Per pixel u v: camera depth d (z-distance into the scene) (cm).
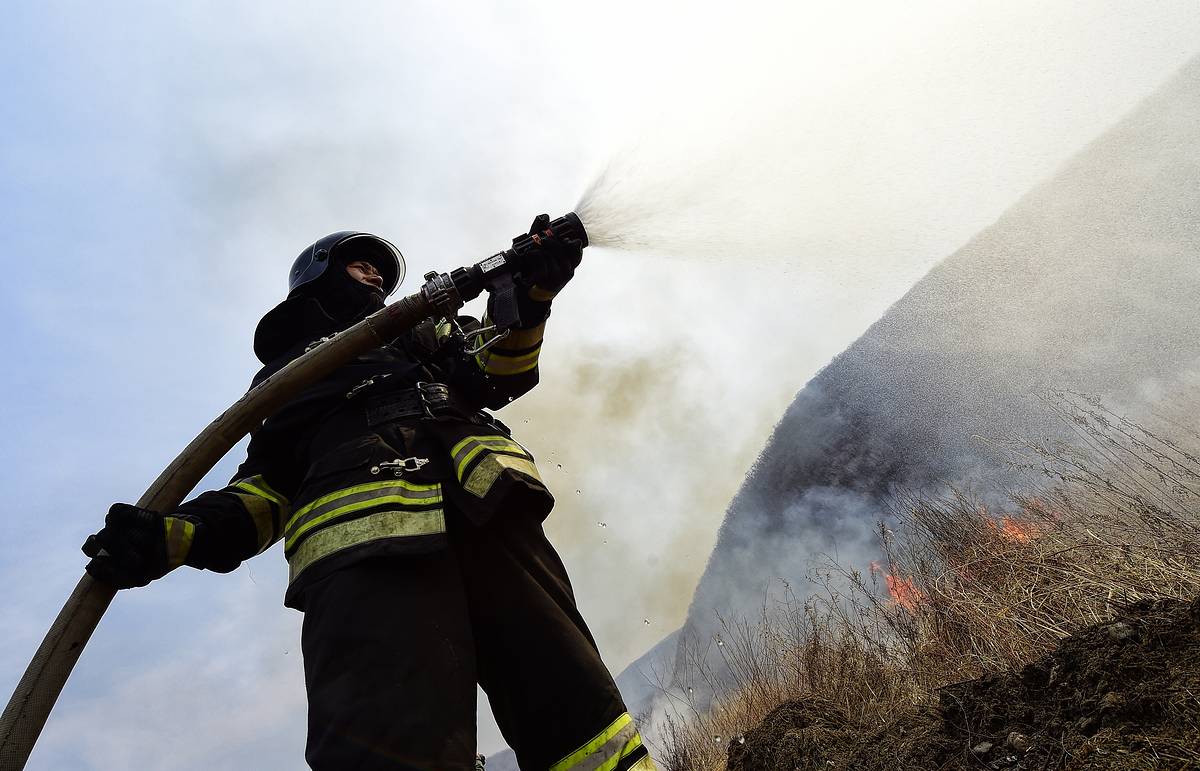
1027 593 267
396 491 148
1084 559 277
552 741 147
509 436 180
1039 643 241
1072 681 162
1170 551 260
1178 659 149
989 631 265
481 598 154
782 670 427
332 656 134
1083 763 139
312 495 152
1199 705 136
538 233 180
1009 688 176
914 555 459
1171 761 129
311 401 171
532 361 183
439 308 170
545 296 176
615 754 145
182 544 153
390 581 140
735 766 273
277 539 175
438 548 142
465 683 136
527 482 155
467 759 129
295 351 192
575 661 152
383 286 220
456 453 156
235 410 164
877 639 365
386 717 126
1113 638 161
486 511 147
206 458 162
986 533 406
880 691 297
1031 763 151
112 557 146
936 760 175
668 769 454
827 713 268
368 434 159
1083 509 369
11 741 136
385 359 181
